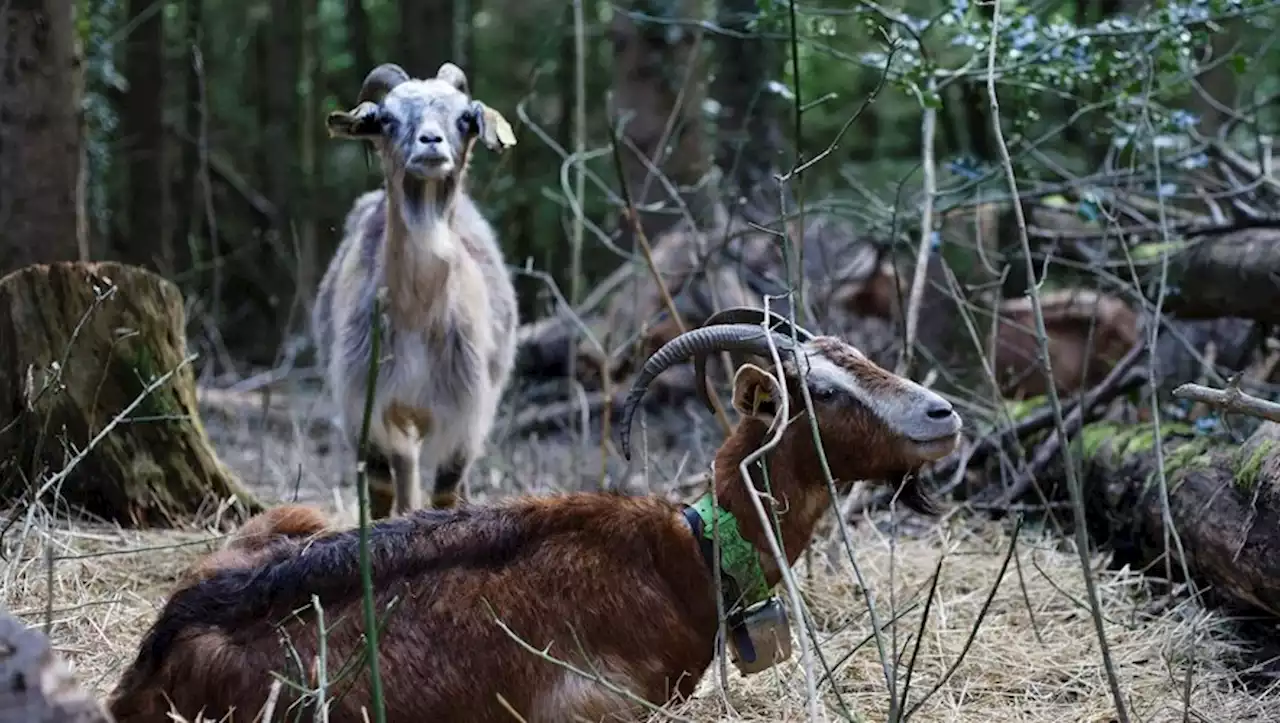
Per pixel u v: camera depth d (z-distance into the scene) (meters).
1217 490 13.06
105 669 11.03
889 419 9.84
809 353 10.14
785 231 11.91
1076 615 13.35
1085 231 21.52
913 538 15.93
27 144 18.48
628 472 15.33
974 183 16.45
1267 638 12.63
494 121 14.30
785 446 9.98
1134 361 17.20
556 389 25.69
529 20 48.19
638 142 29.25
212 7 45.16
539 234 39.78
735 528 9.80
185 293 36.16
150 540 14.82
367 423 7.80
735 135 26.44
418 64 33.47
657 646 9.52
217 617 8.90
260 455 19.92
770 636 9.89
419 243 14.09
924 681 11.64
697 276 23.30
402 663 8.90
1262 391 17.31
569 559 9.48
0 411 15.14
